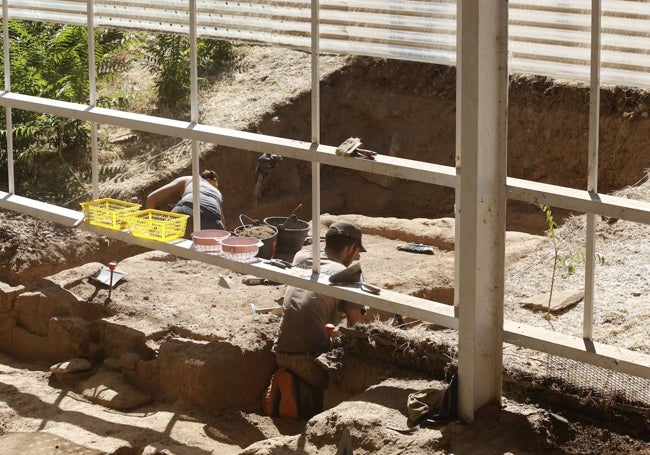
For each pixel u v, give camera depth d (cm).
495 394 525
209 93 1335
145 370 666
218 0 666
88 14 728
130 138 1231
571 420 511
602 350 488
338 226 677
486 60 487
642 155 1204
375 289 579
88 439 583
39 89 1168
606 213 476
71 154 1174
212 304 753
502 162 500
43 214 773
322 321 647
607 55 514
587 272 494
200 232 684
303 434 541
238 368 645
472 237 498
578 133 1251
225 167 1209
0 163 1138
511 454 489
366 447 513
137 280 792
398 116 1352
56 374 679
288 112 1304
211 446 586
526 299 689
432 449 500
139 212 726
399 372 581
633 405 496
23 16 805
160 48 1334
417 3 565
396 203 1327
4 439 582
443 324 534
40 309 730
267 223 895
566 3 521
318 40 577
